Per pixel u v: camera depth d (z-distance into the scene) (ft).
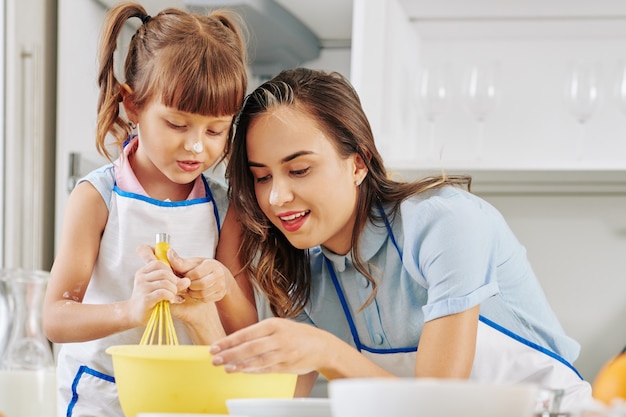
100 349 5.43
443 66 9.10
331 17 9.31
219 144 5.11
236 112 5.08
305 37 9.34
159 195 5.52
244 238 5.52
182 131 4.98
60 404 5.57
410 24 9.68
